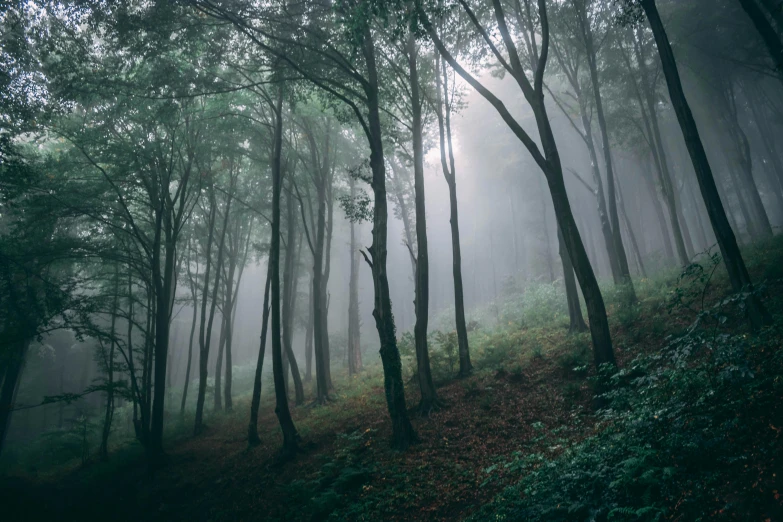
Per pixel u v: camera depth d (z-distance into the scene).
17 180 15.96
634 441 6.13
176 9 14.11
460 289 17.12
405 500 9.01
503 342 18.89
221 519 11.82
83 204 19.11
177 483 15.58
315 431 16.42
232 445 18.84
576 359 13.55
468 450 10.55
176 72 15.83
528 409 11.80
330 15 15.21
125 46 14.89
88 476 18.89
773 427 5.01
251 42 16.25
